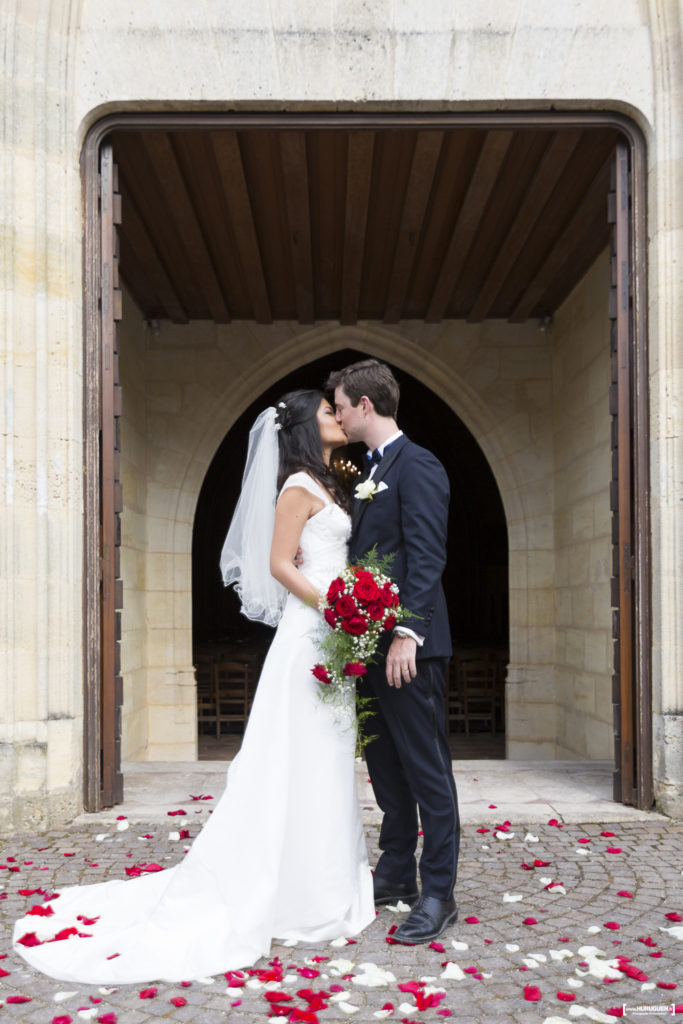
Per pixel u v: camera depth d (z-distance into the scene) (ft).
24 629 14.38
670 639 14.80
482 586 59.36
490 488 58.54
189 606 30.07
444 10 15.53
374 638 9.31
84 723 15.06
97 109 15.43
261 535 10.66
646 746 15.01
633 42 15.52
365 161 19.21
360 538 10.03
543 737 30.01
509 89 15.52
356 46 15.49
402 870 10.28
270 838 9.32
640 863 12.06
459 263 24.56
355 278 25.44
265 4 15.46
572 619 28.02
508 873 11.60
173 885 9.25
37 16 15.03
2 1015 7.70
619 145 16.08
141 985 8.32
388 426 10.11
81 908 9.91
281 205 21.56
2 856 12.58
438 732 9.64
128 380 27.32
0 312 14.62
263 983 8.26
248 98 15.42
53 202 15.03
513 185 20.53
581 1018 7.50
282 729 9.70
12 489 14.44
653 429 15.43
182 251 24.18
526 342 30.58
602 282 24.57
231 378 30.19
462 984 8.21
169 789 16.60
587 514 26.18
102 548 15.48
